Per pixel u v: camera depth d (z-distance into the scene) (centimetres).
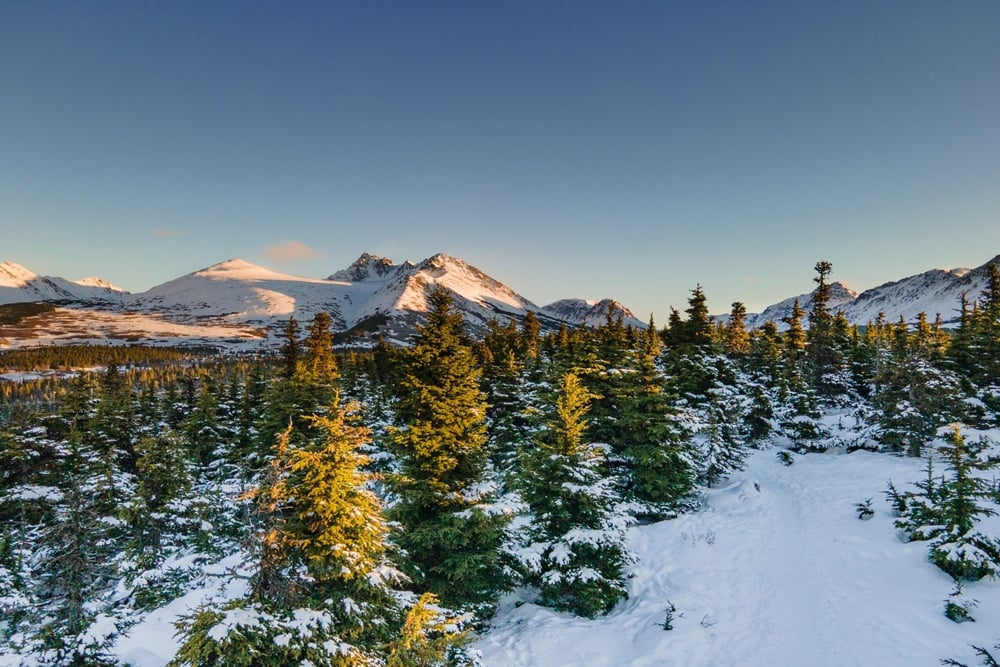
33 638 1228
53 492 2225
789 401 3462
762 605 1614
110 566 1712
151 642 1442
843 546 1905
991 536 1564
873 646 1307
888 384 3088
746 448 3503
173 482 2136
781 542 2058
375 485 2034
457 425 1642
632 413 2367
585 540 1692
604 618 1722
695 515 2438
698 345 3416
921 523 1798
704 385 3128
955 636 1281
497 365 3306
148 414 4544
